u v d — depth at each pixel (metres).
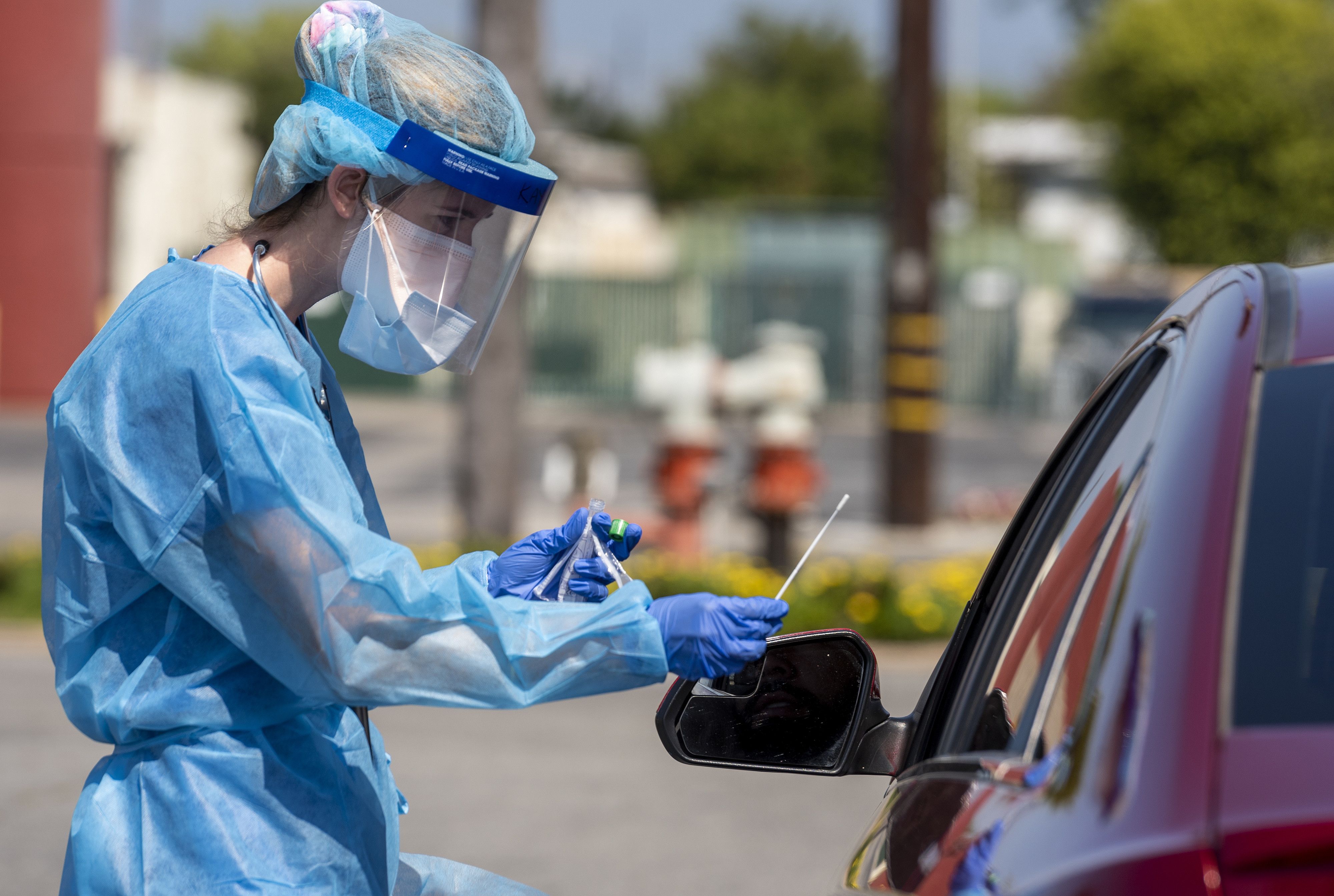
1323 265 4.77
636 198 120.69
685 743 5.34
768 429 26.08
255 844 4.70
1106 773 3.37
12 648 21.58
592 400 77.31
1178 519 3.80
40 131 56.16
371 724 5.32
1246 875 3.05
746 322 77.12
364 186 4.96
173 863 4.68
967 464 54.16
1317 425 4.00
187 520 4.57
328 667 4.53
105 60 56.94
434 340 5.11
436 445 55.94
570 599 5.53
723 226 79.62
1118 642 3.62
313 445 4.60
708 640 4.66
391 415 68.44
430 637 4.56
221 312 4.70
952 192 104.19
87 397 4.74
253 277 5.00
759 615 4.74
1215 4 90.38
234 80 119.56
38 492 39.66
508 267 5.16
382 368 5.23
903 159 33.72
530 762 16.09
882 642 22.58
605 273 80.75
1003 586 5.02
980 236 78.88
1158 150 89.38
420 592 4.52
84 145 56.50
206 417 4.57
